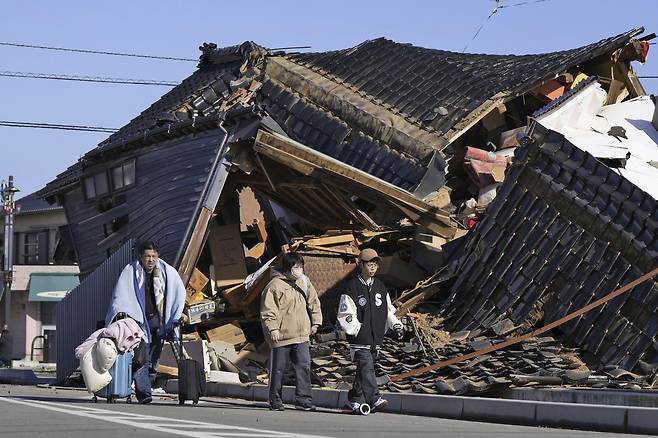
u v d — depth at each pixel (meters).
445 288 21.19
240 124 23.66
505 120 27.69
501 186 20.67
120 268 21.69
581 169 18.88
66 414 10.77
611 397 13.41
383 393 14.11
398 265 23.11
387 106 27.72
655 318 16.20
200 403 14.95
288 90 28.52
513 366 16.25
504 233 20.08
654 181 23.31
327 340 20.27
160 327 14.20
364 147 25.98
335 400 14.68
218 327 23.59
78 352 13.74
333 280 23.27
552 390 14.32
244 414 11.92
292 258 13.45
